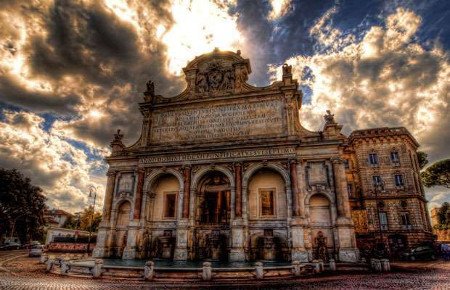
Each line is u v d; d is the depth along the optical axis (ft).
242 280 68.23
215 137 132.16
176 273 69.26
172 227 127.03
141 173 132.36
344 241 105.81
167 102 142.41
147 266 68.54
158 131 140.97
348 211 109.70
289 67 130.93
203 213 126.21
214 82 140.05
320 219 113.80
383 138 186.09
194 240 120.06
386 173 181.16
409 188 174.50
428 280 65.21
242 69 138.10
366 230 171.12
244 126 130.21
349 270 87.04
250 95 132.16
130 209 134.21
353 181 190.29
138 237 122.83
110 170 141.08
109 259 117.70
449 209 255.50
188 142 134.00
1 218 214.07
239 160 122.93
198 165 127.65
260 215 119.24
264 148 121.70
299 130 125.49
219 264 96.27
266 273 71.97
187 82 144.25
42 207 241.76
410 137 188.03
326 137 121.08
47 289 53.31
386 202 175.94
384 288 54.34
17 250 205.57
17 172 226.99
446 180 210.18
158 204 132.87
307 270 81.92
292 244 106.63
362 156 188.65
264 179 124.26
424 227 173.88
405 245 164.96
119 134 148.87
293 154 117.91
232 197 119.24
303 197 114.93
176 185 133.69
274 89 130.52
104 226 131.85
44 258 101.24
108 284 61.46
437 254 150.30
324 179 116.16
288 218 111.45
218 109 136.15
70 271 76.69
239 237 111.65
